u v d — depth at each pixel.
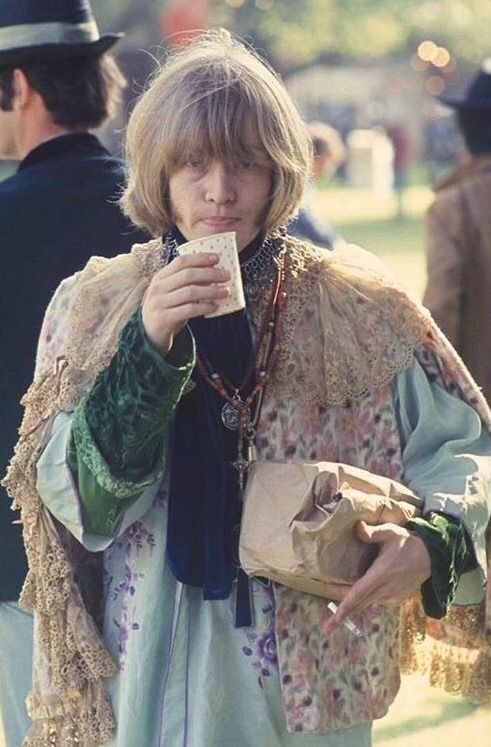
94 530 3.59
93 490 3.53
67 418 3.67
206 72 3.50
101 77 5.05
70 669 3.73
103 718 3.73
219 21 59.59
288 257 3.70
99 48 5.02
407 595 3.54
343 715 3.64
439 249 7.38
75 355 3.70
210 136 3.45
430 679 4.01
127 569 3.68
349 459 3.69
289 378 3.64
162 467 3.53
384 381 3.69
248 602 3.58
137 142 3.55
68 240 4.80
